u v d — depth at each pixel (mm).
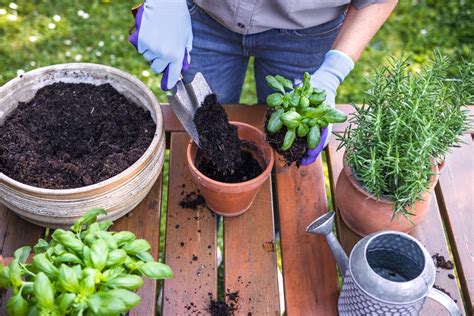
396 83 1003
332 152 1302
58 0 2664
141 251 878
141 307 1019
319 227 991
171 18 1167
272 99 1019
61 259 809
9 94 1187
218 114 1145
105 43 2523
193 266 1091
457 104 1034
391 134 980
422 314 1030
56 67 1230
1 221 1135
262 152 1154
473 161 1284
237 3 1244
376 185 993
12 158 1099
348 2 1234
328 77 1200
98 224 908
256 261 1101
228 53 1484
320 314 1032
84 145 1172
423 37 2666
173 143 1296
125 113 1213
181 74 1162
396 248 930
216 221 1166
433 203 1205
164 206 1969
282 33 1372
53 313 755
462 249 1133
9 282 812
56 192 973
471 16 2738
